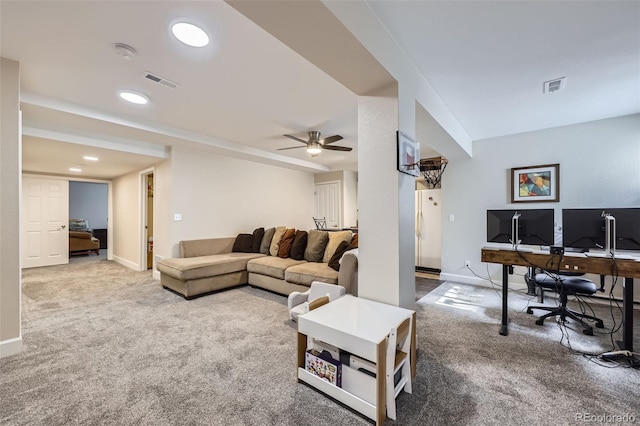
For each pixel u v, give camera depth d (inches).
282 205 241.3
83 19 62.9
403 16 64.5
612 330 100.3
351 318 65.2
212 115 125.2
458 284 169.2
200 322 107.7
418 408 59.7
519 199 154.1
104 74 88.0
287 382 68.9
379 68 67.3
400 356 63.0
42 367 75.1
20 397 62.8
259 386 67.3
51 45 72.7
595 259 81.4
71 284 166.4
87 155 161.3
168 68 84.9
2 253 79.1
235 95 104.7
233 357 81.0
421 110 92.8
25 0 56.8
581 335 96.3
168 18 63.0
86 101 108.5
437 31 69.9
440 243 202.2
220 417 57.1
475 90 102.3
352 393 60.5
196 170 179.2
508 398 62.8
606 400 61.9
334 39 56.7
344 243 129.8
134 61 80.7
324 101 110.7
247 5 47.1
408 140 79.4
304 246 156.6
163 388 66.5
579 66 86.3
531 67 86.8
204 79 91.9
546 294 144.7
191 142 154.9
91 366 75.9
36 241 224.1
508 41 73.7
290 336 95.3
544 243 97.8
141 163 184.2
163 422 55.7
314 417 57.2
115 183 251.4
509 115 127.9
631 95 106.8
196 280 140.2
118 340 91.7
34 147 142.0
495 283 161.6
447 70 88.4
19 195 81.1
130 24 65.0
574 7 61.3
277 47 74.5
